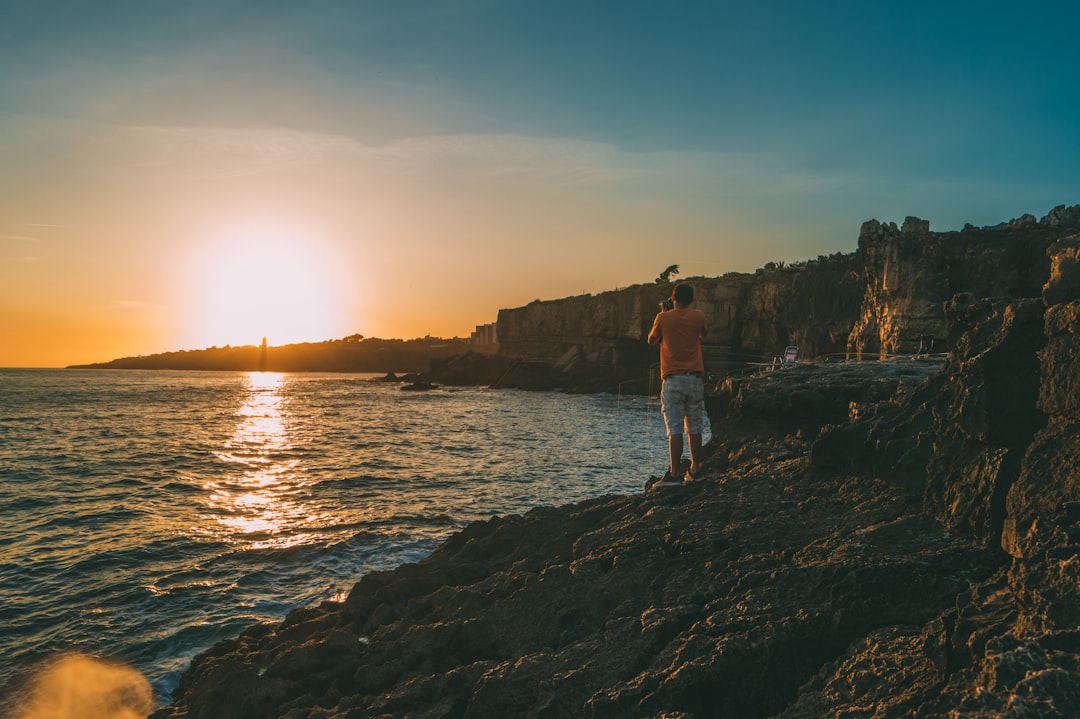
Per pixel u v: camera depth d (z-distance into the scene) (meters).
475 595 5.86
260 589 9.83
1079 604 2.61
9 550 11.90
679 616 4.24
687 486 7.11
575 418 44.12
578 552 6.11
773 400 11.09
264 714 5.20
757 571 4.51
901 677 3.01
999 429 4.37
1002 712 2.15
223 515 14.78
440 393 84.44
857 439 5.99
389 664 5.16
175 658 7.66
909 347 35.78
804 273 58.25
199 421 43.53
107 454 26.09
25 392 86.06
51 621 8.66
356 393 88.94
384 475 20.25
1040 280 33.47
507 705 3.92
